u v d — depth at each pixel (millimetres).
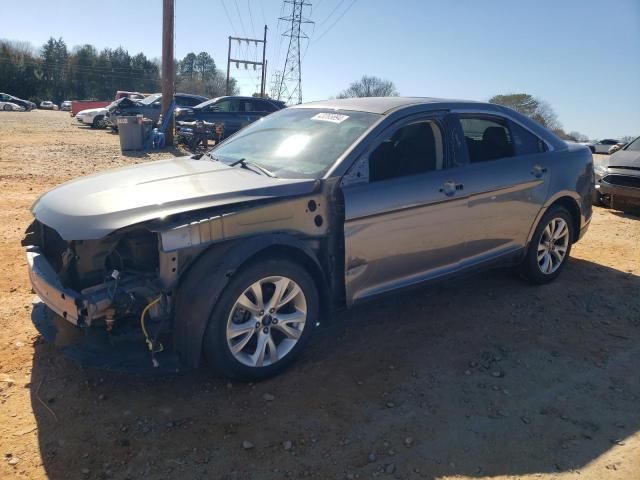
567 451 2836
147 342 3014
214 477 2586
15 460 2629
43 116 42688
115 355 3043
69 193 3447
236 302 3123
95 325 3037
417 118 4043
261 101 19531
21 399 3111
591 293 4949
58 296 3037
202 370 3488
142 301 3010
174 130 18000
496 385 3424
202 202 3105
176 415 3029
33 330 3908
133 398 3170
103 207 3068
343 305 3674
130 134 16062
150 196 3166
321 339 3963
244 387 3316
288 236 3283
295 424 2986
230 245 3121
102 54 107500
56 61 99062
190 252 3074
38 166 11484
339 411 3111
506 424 3043
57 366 3461
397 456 2764
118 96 41125
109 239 3133
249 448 2785
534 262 4891
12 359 3512
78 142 18203
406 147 4047
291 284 3350
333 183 3525
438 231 4000
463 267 4289
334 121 4113
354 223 3537
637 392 3404
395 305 4570
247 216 3184
